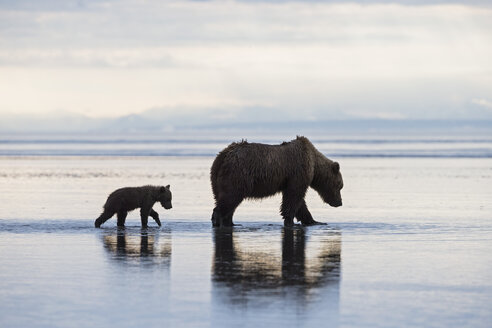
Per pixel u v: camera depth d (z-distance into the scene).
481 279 55.38
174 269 58.53
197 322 43.38
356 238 77.31
